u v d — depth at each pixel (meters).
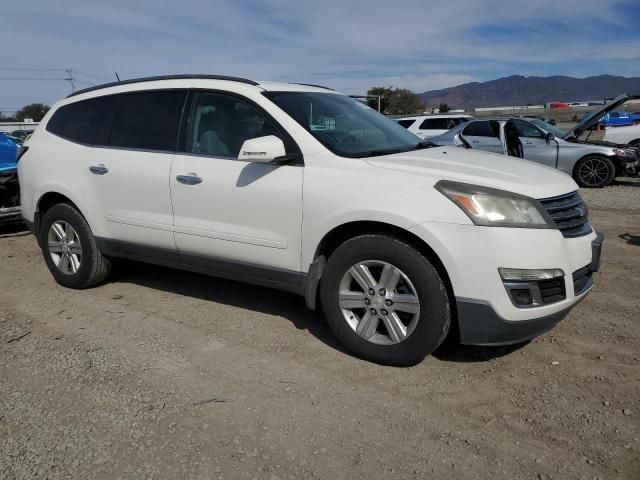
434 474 2.38
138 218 4.22
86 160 4.50
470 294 2.99
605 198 9.97
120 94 4.50
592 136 18.45
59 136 4.78
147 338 3.79
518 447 2.56
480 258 2.96
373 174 3.26
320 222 3.37
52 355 3.53
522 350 3.55
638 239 6.52
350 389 3.09
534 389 3.07
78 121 4.71
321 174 3.39
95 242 4.60
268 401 2.97
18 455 2.52
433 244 3.01
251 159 3.35
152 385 3.14
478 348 3.60
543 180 3.28
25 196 4.99
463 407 2.90
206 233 3.88
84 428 2.73
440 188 3.06
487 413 2.84
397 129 4.41
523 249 2.95
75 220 4.63
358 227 3.37
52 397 3.02
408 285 3.16
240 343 3.70
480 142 11.87
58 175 4.66
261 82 4.00
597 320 4.00
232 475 2.39
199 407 2.91
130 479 2.36
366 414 2.84
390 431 2.70
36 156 4.85
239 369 3.33
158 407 2.91
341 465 2.45
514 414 2.83
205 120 3.97
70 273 4.80
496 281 2.95
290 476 2.38
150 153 4.15
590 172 11.46
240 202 3.68
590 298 4.45
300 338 3.77
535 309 3.00
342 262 3.34
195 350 3.60
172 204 4.02
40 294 4.73
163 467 2.44
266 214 3.59
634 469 2.39
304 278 3.55
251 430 2.71
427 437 2.64
